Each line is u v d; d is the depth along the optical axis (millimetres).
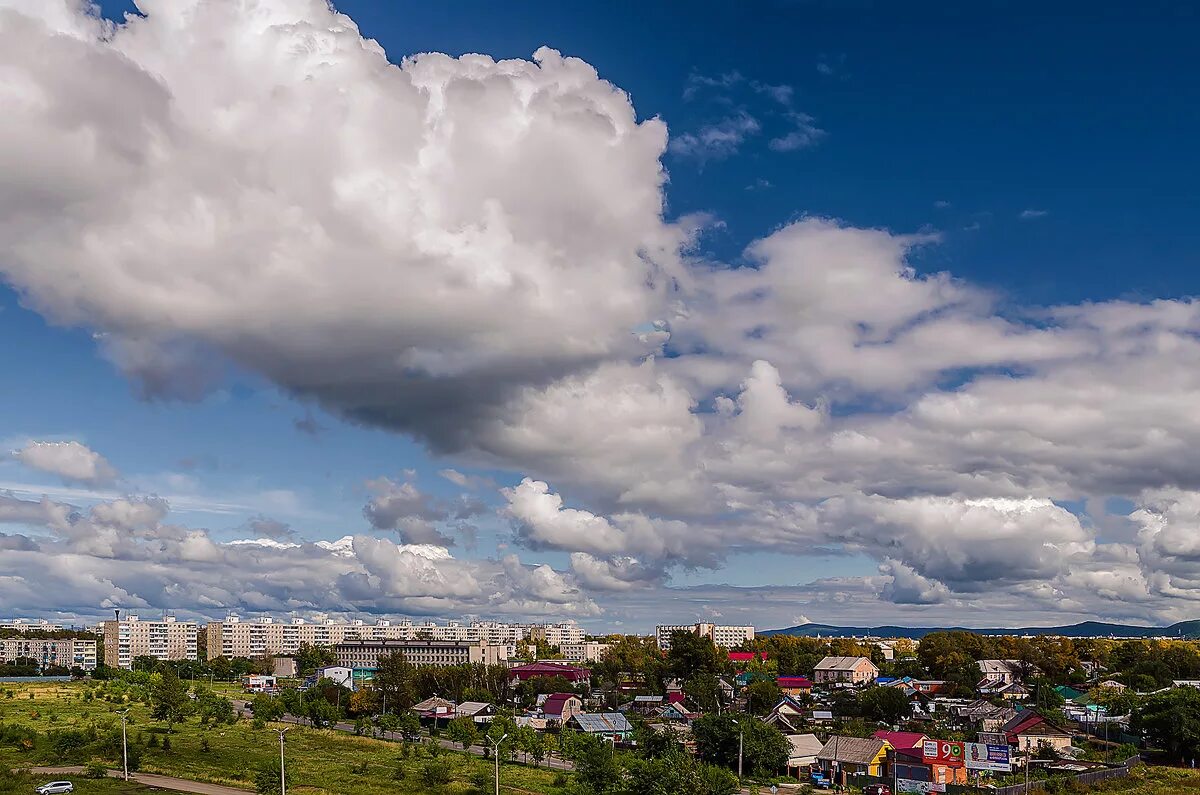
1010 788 139750
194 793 129875
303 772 149375
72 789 128875
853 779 151750
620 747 183375
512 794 134375
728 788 127438
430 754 175125
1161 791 140375
